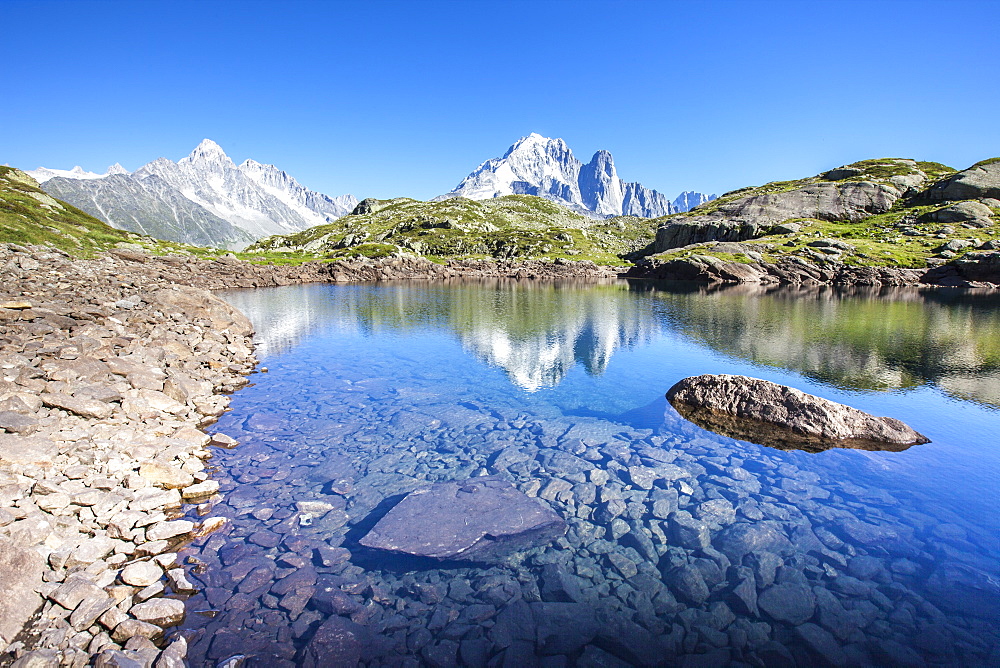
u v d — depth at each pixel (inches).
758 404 695.7
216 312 1312.7
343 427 661.3
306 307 2258.9
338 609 313.6
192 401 692.1
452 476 516.1
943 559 379.9
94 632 275.7
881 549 392.5
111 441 489.7
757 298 2832.2
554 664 274.1
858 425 636.7
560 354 1191.6
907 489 498.6
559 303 2559.1
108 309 1046.4
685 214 7696.9
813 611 319.9
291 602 318.3
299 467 531.2
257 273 3676.2
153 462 467.2
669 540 403.2
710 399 741.3
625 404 784.3
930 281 3599.9
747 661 278.2
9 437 428.8
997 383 941.2
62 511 369.7
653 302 2608.3
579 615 315.3
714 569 364.8
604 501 468.4
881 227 4955.7
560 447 602.9
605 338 1440.7
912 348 1283.2
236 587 330.0
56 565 315.9
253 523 412.8
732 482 511.8
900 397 844.0
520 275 5541.3
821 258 4042.8
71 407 525.3
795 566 369.4
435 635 294.5
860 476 527.8
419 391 846.5
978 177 5132.9
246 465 532.7
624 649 286.0
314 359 1100.5
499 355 1170.0
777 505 463.2
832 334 1515.7
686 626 306.5
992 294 2940.5
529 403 785.6
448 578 350.0
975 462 564.1
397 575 351.3
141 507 405.7
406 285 4119.1
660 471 537.0
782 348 1288.1
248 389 840.9
